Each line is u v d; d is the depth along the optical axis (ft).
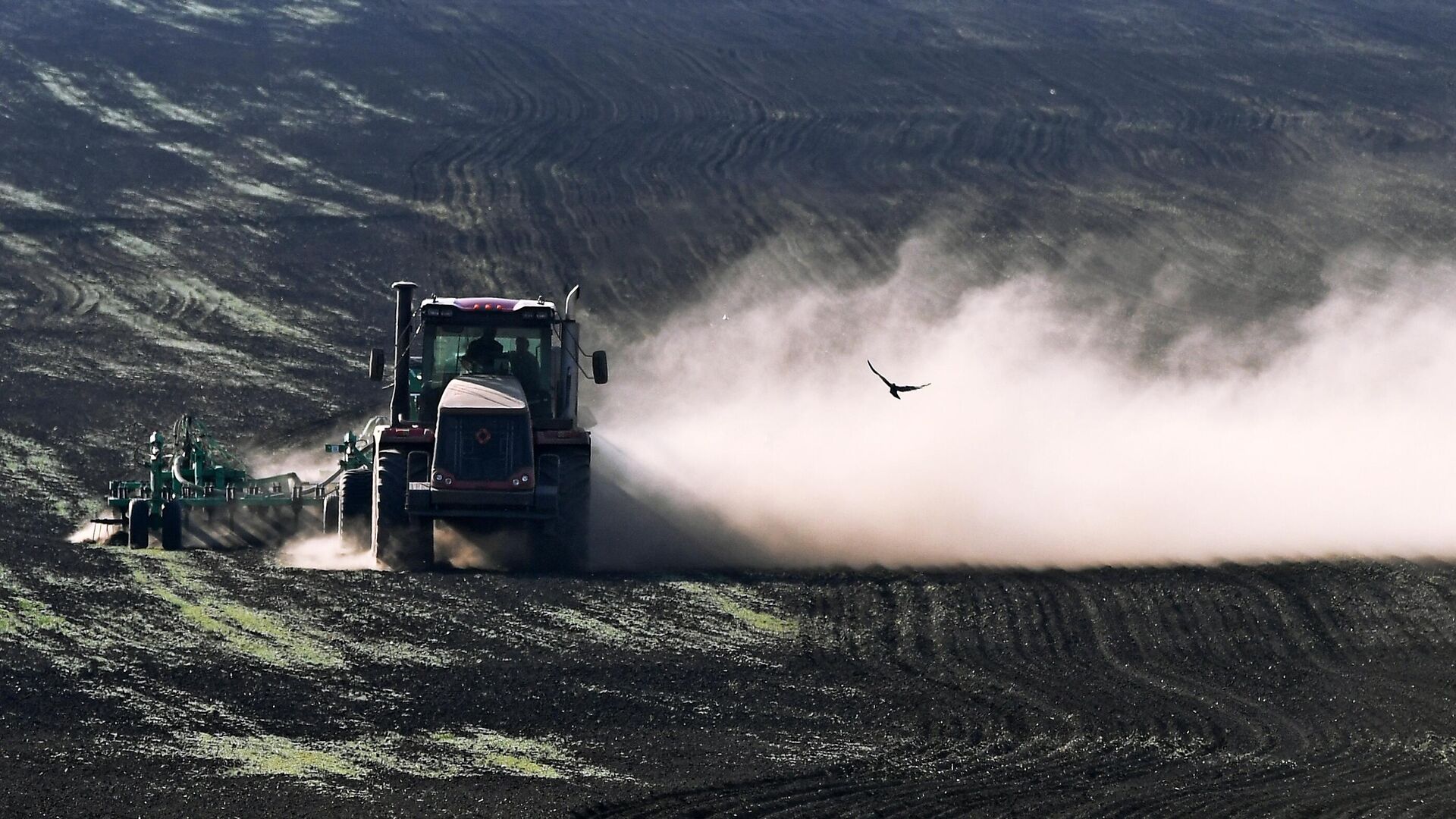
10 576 196.24
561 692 164.45
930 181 477.36
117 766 142.92
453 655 172.86
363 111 531.91
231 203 447.83
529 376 212.23
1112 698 169.07
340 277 398.01
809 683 170.30
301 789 138.92
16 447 273.54
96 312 369.91
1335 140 520.42
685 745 152.87
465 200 453.17
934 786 144.66
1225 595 200.13
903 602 196.95
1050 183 478.59
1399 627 190.80
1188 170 492.54
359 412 307.17
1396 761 152.76
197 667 166.91
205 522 223.30
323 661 169.89
